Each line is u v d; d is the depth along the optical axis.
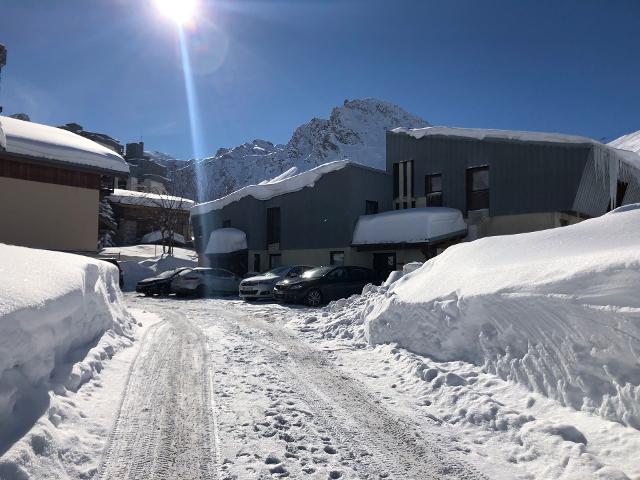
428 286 7.47
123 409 4.75
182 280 18.95
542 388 4.64
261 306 14.70
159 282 20.17
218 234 25.62
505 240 7.29
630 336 3.80
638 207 6.56
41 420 3.68
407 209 19.86
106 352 6.45
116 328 7.92
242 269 26.14
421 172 21.03
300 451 3.98
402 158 21.83
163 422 4.49
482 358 5.70
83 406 4.55
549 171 16.72
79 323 5.83
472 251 7.52
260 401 5.19
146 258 34.72
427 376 5.82
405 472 3.64
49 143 18.48
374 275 16.38
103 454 3.74
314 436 4.29
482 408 4.66
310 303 14.90
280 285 15.46
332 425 4.57
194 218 30.06
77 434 3.92
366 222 20.42
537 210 16.94
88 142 21.45
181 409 4.86
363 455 3.93
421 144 21.03
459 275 6.88
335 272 15.62
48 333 4.30
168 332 9.34
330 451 3.99
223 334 9.34
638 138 29.44
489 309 5.50
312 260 22.38
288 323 11.04
